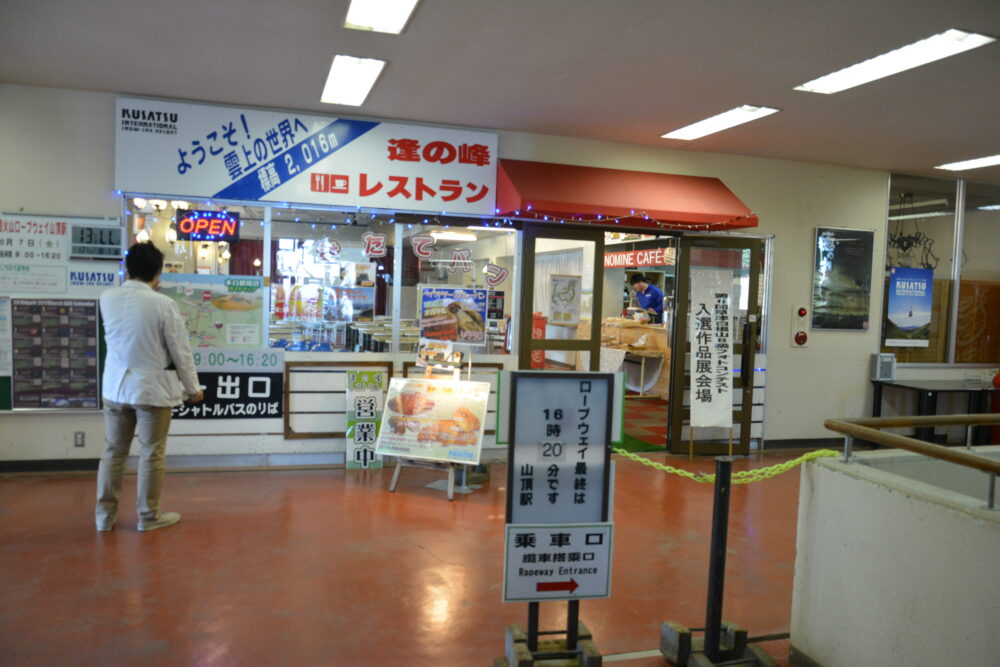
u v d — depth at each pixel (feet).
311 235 19.17
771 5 11.36
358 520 14.94
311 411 19.36
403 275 19.90
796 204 23.29
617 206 19.33
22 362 17.37
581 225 20.90
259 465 19.06
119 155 17.49
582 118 18.76
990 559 7.00
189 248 18.43
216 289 18.54
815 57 13.71
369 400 19.16
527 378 8.82
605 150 21.29
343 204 19.01
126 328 13.17
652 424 27.61
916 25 12.01
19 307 17.28
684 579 12.60
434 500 16.56
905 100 16.20
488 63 14.65
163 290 18.20
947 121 17.78
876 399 24.50
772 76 14.90
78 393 17.72
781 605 11.67
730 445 21.54
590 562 9.06
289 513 15.24
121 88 17.15
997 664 6.90
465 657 9.56
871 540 8.47
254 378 18.89
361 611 10.80
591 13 11.94
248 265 18.81
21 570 11.84
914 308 25.07
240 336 18.75
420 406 17.15
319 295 19.33
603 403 9.05
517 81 15.79
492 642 10.01
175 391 13.84
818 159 22.79
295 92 17.13
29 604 10.63
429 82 16.02
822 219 23.63
